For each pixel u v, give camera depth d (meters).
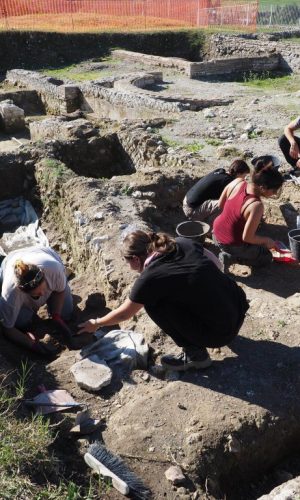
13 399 3.28
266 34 19.61
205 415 3.15
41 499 2.63
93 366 3.61
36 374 3.67
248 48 18.05
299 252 5.12
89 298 4.88
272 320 3.99
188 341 3.41
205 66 15.82
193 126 9.58
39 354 4.06
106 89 13.20
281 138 6.76
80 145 8.35
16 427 2.98
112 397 3.44
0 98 14.84
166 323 3.33
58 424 3.12
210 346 3.38
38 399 3.37
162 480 2.88
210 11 22.61
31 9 22.47
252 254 5.05
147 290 3.12
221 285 3.23
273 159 5.18
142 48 20.17
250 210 4.76
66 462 2.97
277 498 2.59
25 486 2.67
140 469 2.93
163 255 3.14
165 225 6.38
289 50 16.33
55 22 21.61
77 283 5.30
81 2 22.83
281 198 6.49
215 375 3.46
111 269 4.78
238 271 5.32
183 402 3.26
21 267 3.63
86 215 5.82
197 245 3.29
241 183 4.95
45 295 4.05
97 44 19.84
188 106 11.30
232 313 3.28
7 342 4.08
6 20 21.16
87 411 3.26
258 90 14.05
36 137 10.07
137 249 3.16
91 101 13.76
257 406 3.21
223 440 3.02
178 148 8.30
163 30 20.70
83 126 8.91
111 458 2.93
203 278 3.13
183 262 3.14
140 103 12.03
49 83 14.70
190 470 2.91
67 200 6.44
